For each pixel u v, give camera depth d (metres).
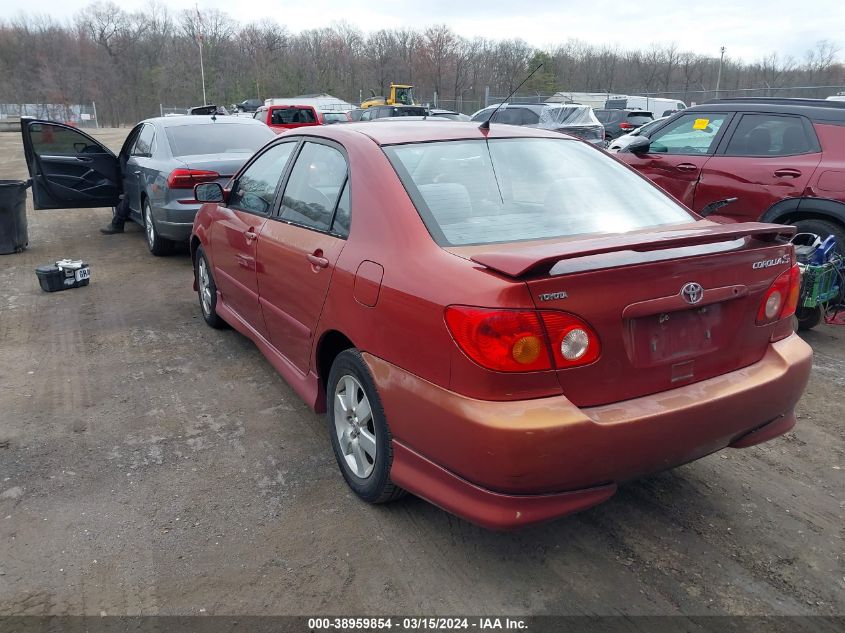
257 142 8.41
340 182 3.29
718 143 6.14
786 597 2.53
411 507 3.08
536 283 2.18
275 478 3.35
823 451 3.62
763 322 2.72
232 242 4.45
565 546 2.82
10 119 56.81
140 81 70.75
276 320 3.83
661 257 2.35
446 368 2.36
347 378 3.05
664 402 2.43
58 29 74.19
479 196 2.96
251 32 71.44
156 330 5.62
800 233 5.46
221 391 4.39
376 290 2.71
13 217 8.49
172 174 7.49
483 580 2.62
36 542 2.87
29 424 3.94
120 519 3.02
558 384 2.27
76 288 6.97
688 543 2.83
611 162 3.54
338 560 2.74
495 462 2.23
